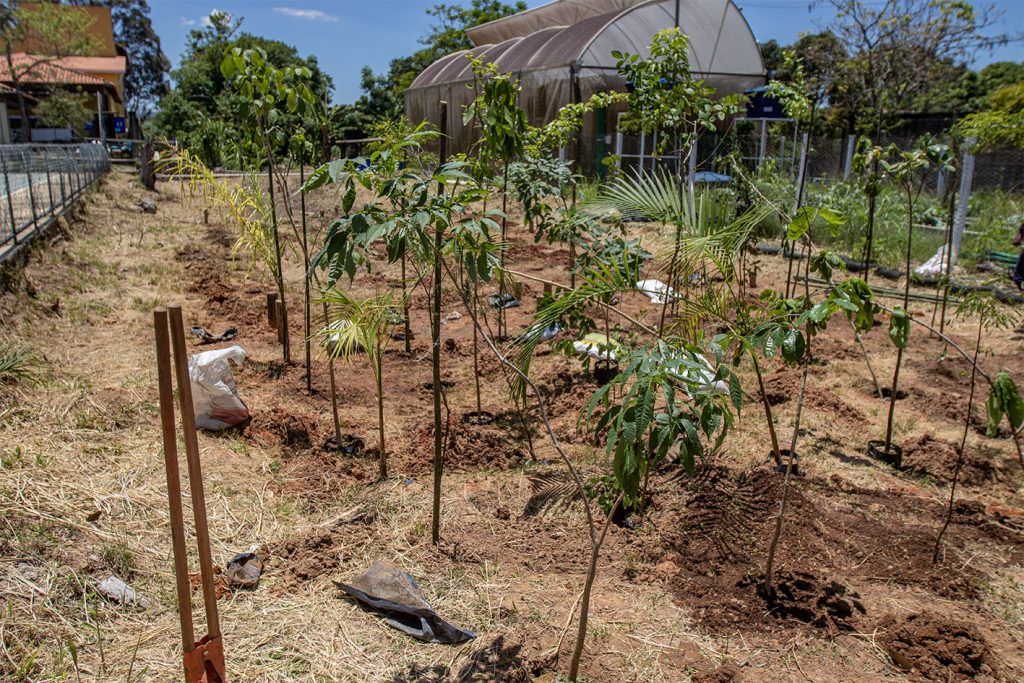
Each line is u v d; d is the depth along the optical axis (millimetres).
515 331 7637
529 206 5715
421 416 5621
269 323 7238
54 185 11898
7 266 7309
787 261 11422
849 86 23719
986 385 6520
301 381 6207
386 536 4000
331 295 4395
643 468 2457
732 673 3072
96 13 41094
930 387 6512
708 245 4199
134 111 30156
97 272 8812
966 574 3867
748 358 6766
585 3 20250
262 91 5070
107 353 6320
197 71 35656
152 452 4602
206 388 4984
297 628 3271
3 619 3057
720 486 4504
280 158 8438
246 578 3555
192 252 10477
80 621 3180
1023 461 3600
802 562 3857
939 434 5598
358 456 4977
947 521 3961
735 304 4727
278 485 4527
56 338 6574
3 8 28047
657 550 3922
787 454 5105
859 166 6047
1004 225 10906
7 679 2822
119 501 4035
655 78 5250
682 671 3094
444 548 3912
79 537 3662
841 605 3512
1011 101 18281
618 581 3711
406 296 4520
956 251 10875
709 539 4020
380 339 4469
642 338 7016
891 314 3533
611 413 2609
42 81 30547
